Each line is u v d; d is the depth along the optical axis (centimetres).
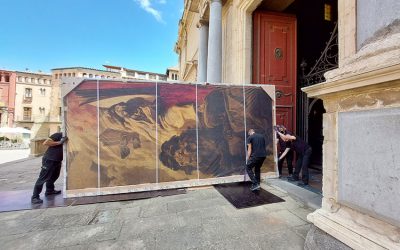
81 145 402
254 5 575
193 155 453
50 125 3403
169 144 442
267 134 498
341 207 197
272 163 492
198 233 253
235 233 252
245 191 412
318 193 367
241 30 612
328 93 204
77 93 407
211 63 680
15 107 3628
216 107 474
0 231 265
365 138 172
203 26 945
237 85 490
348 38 217
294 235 246
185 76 1733
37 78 3853
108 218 299
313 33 752
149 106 438
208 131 466
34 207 342
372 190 165
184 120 454
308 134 607
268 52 597
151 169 429
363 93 174
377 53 167
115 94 424
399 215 145
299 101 613
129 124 426
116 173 412
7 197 395
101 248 226
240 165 477
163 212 317
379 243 156
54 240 243
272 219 287
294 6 677
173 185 435
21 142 2620
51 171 387
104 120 415
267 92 507
